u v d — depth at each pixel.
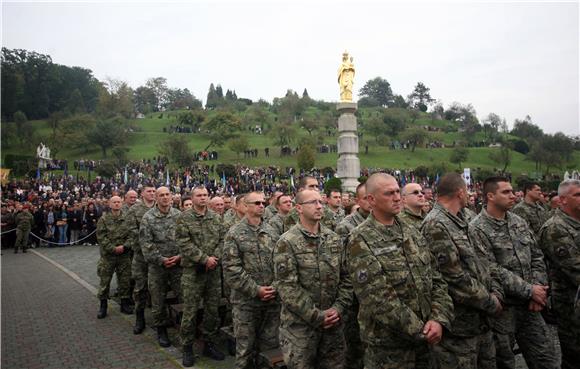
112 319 8.28
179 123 89.19
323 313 4.03
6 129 60.78
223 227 6.86
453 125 105.44
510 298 4.54
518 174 66.56
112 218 8.70
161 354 6.38
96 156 67.31
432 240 4.02
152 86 124.94
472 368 3.91
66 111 80.44
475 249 4.30
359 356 4.91
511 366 4.56
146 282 7.57
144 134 81.56
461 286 3.86
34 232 19.94
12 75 74.94
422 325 3.37
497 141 93.69
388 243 3.60
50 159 54.88
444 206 4.24
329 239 4.47
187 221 6.40
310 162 53.94
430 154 76.81
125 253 8.81
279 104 112.62
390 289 3.42
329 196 8.04
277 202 7.91
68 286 11.31
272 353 5.08
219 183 40.19
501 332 4.52
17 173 46.28
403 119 92.12
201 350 6.54
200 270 6.24
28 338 7.16
